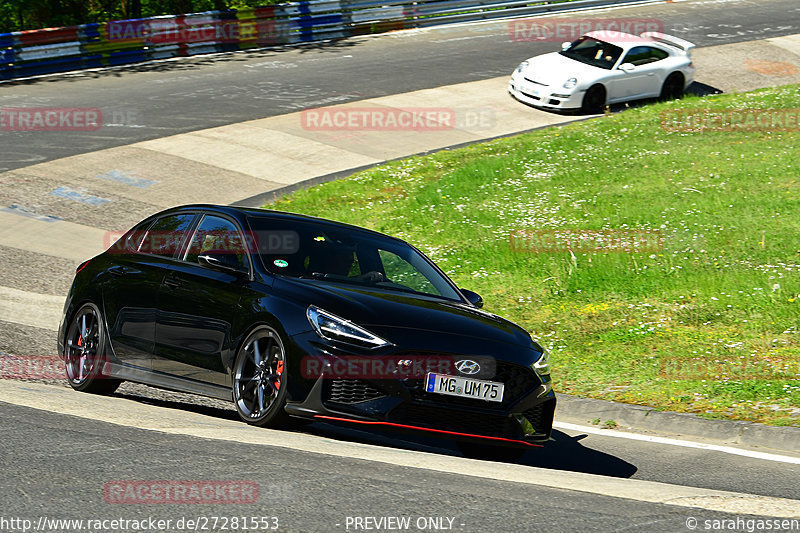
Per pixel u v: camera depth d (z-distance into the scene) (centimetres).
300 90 5794
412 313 1569
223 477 1158
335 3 7350
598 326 2625
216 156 4581
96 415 1465
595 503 1184
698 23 7962
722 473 1641
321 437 1509
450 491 1179
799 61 6738
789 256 2991
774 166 3981
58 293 2923
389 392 1464
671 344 2442
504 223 3594
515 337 1641
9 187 3966
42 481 1103
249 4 8512
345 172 4481
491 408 1535
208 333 1636
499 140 4859
